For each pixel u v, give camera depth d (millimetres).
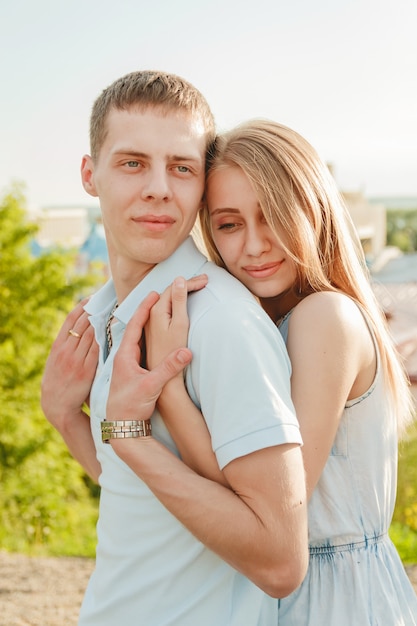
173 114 1721
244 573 1509
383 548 1801
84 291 15227
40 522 11273
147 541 1652
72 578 4770
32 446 12852
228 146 1832
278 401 1489
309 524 1744
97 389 1824
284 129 1864
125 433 1595
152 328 1645
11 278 14750
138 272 1855
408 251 52000
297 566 1479
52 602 4297
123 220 1751
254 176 1772
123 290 1902
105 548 1726
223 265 2043
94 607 1733
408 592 1820
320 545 1750
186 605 1616
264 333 1572
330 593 1724
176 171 1747
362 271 1920
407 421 2045
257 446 1454
